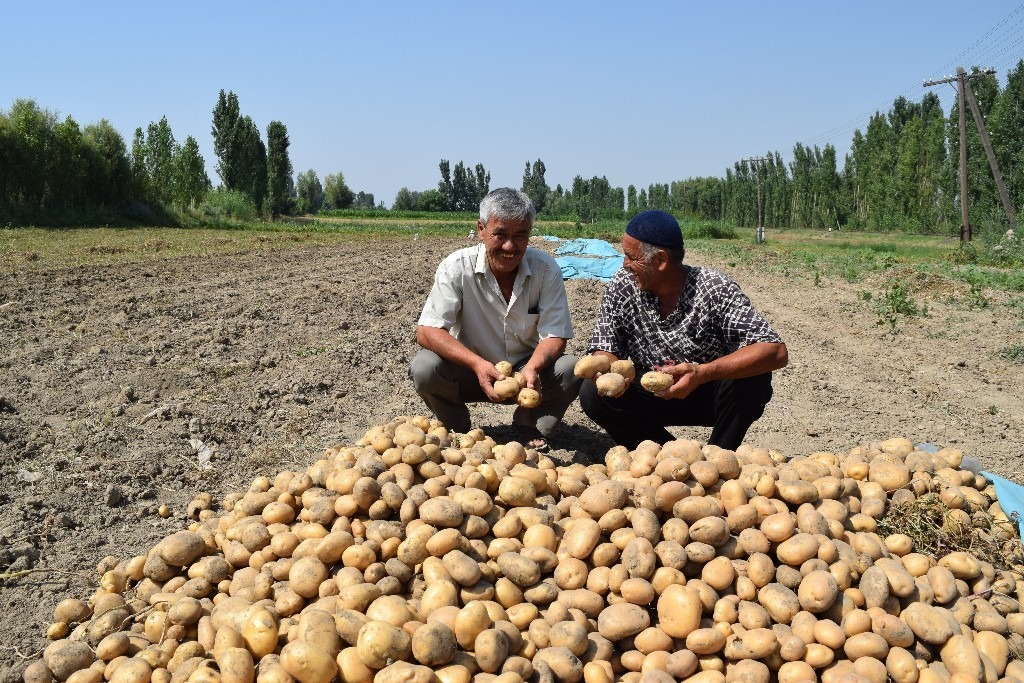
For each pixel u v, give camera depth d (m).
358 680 2.54
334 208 122.25
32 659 3.11
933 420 6.75
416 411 6.69
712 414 4.85
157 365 7.84
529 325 5.16
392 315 12.05
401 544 3.02
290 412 6.49
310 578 2.93
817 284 18.09
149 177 49.66
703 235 58.91
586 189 111.19
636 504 3.12
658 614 2.80
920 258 28.75
